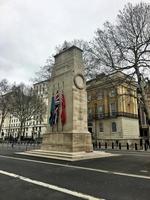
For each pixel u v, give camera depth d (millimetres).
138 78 23531
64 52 19078
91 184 6824
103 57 25781
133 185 6613
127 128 43062
